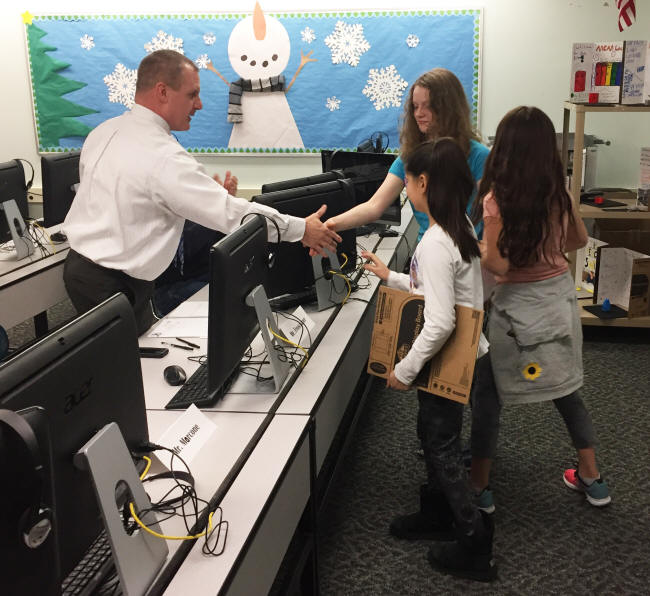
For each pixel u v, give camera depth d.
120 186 2.47
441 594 2.14
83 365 1.22
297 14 5.05
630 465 2.79
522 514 2.51
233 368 1.94
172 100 2.52
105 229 2.52
